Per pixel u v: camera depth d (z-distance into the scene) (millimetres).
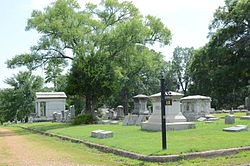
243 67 42969
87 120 31969
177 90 80125
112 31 35188
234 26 44000
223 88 47688
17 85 69812
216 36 46844
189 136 14164
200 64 52406
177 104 18750
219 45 46438
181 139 13164
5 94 68750
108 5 37188
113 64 34312
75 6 36531
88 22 34938
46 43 34625
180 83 80750
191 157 9500
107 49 34812
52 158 11164
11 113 68000
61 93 55469
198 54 52312
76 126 28281
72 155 11750
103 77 32719
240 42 44469
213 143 11445
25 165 9820
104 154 11609
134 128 20547
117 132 18438
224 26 47031
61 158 11062
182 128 17797
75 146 14656
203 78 53750
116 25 37250
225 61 48469
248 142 11391
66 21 33594
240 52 46719
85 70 31984
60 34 33562
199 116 29219
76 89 33188
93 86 32531
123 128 21344
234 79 45188
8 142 19188
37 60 35469
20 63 34781
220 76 45281
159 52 44844
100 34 35344
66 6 33750
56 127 29203
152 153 9836
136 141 13305
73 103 69625
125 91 61562
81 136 17562
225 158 9508
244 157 9469
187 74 78312
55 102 53656
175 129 17562
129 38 34469
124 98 63031
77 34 32938
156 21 38812
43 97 53250
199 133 15125
